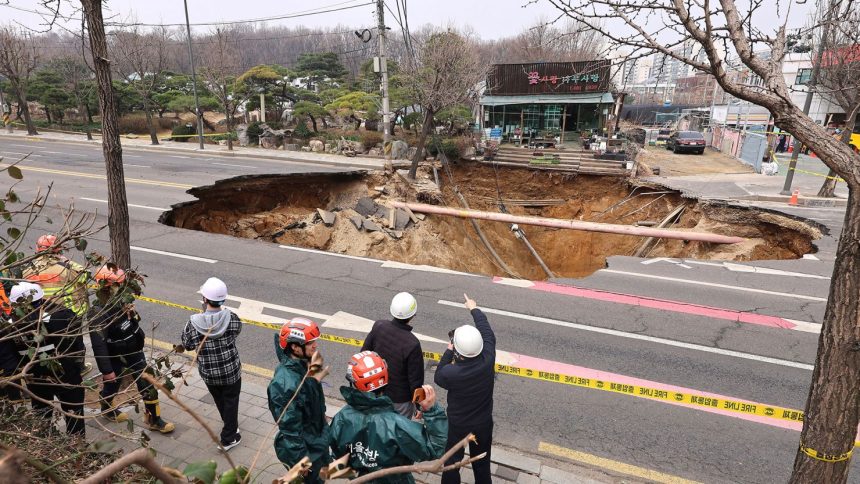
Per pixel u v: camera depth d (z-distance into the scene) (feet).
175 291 30.71
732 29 10.51
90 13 18.79
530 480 15.97
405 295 15.02
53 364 12.19
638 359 23.88
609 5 11.55
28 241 38.47
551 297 31.24
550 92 94.07
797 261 38.65
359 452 10.58
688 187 62.54
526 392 21.29
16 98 139.03
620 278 34.94
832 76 44.86
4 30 116.57
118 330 16.05
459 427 13.32
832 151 9.49
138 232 42.34
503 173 75.56
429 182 68.59
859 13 30.53
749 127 99.76
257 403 19.40
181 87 156.46
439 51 69.46
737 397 21.04
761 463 17.37
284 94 128.57
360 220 51.72
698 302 30.68
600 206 70.03
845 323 9.66
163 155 93.76
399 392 14.62
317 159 89.40
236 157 95.55
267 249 39.52
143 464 4.40
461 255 57.41
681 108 152.76
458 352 12.98
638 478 16.56
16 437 10.64
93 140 114.32
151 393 15.37
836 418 10.03
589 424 19.29
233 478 5.93
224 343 15.48
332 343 24.79
